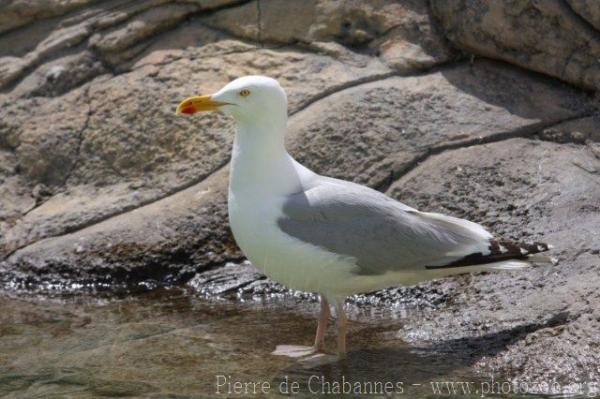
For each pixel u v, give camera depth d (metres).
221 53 14.89
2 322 12.08
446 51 14.63
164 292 13.02
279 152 10.69
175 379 10.15
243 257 13.32
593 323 10.01
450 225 10.69
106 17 15.41
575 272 11.26
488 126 13.71
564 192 12.66
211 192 13.68
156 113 14.45
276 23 14.99
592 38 13.88
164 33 15.31
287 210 10.49
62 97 15.12
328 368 10.30
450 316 11.16
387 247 10.49
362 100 13.94
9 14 15.75
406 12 14.83
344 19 14.88
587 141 13.52
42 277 13.37
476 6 14.25
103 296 13.01
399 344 10.78
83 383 10.12
